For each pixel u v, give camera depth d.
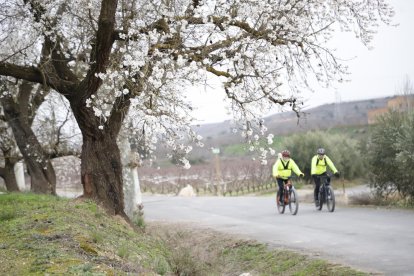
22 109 29.11
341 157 56.88
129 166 24.45
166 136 16.05
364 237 17.28
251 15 15.60
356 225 20.20
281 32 16.14
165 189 69.56
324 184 26.30
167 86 15.49
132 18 16.67
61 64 19.89
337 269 13.33
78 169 41.47
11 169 34.06
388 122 29.77
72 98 17.77
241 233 21.44
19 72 18.30
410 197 29.03
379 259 13.68
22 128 28.92
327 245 16.59
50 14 20.00
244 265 16.80
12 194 22.20
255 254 17.50
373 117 33.19
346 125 77.50
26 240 12.09
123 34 15.84
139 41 15.66
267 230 21.45
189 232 23.42
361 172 57.81
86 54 20.77
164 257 14.57
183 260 14.69
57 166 41.22
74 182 62.88
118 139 24.27
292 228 21.20
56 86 17.91
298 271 14.40
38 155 29.05
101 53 16.20
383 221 20.77
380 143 29.52
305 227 21.06
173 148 16.05
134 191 24.50
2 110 31.67
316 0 16.31
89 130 17.78
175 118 15.52
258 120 16.16
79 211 15.79
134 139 22.27
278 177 26.62
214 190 62.19
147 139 17.95
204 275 14.77
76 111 17.70
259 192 58.34
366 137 32.19
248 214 28.67
